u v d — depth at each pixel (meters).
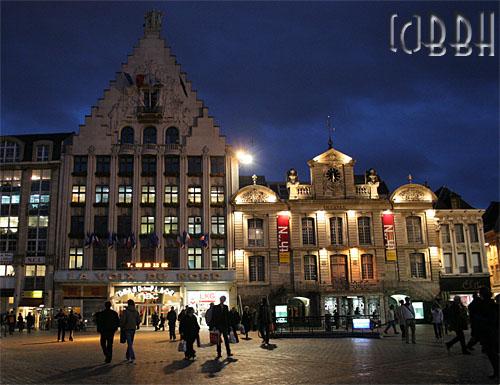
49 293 46.72
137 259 47.59
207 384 11.55
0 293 47.19
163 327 39.50
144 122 50.53
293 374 12.87
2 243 48.25
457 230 50.09
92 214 48.47
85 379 12.57
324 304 46.47
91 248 47.59
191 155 50.19
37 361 16.73
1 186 49.53
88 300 46.34
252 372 13.34
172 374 13.19
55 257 47.34
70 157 49.53
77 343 25.77
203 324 45.59
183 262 47.59
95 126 50.28
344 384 11.26
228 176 49.88
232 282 47.28
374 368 13.71
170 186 49.66
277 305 46.19
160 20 52.81
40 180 49.44
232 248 48.06
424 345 20.62
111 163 49.56
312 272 47.97
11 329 36.81
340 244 48.38
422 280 47.78
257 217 48.81
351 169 49.94
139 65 51.66
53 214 48.47
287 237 48.12
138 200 48.88
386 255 48.06
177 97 51.28
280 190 53.91
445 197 53.75
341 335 26.62
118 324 16.28
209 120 51.00
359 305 46.72
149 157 50.06
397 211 49.22
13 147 50.44
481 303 12.03
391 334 28.27
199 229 48.81
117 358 17.27
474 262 49.38
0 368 14.90
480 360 14.99
